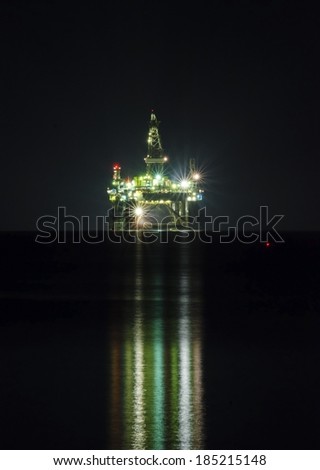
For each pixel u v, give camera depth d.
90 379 54.31
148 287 140.25
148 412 45.25
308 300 115.62
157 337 75.69
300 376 55.56
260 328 82.62
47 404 47.03
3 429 42.12
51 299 117.25
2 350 67.75
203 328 82.69
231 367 59.19
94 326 84.50
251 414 44.94
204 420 43.69
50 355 64.81
